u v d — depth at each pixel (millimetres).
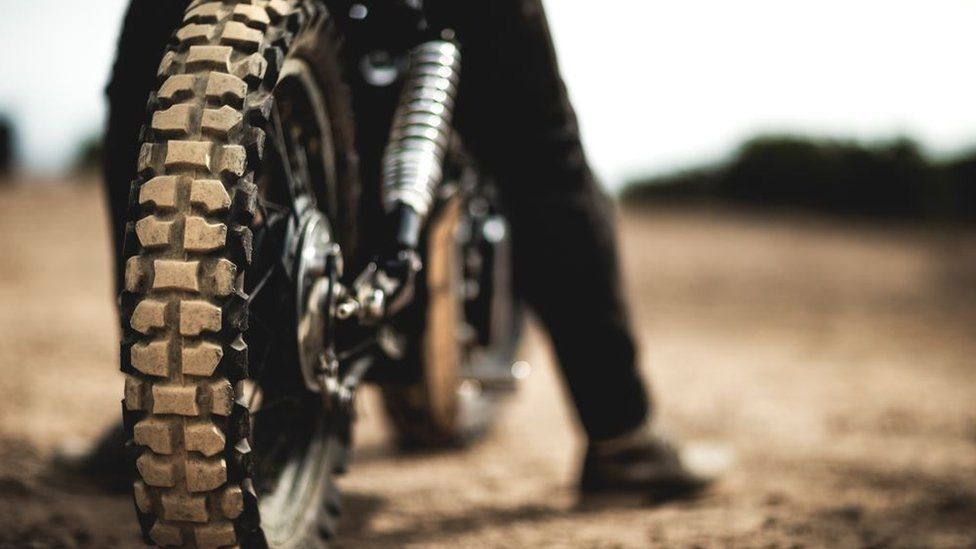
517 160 1904
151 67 1472
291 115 1433
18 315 5105
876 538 1949
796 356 5625
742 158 27672
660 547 1840
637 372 2152
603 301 2031
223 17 1280
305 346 1340
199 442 1139
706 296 9016
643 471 2213
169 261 1143
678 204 28453
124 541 1746
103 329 4879
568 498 2312
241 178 1179
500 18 1715
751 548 1842
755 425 3479
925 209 24422
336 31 1489
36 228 10164
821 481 2559
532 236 1970
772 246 15953
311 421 1602
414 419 2467
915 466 2756
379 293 1480
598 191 2029
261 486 1444
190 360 1133
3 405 2924
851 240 18469
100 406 3059
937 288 10258
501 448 2979
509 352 2906
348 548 1771
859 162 25516
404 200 1577
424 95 1653
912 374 4992
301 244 1345
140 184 1185
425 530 1945
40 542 1692
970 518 2191
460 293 2262
